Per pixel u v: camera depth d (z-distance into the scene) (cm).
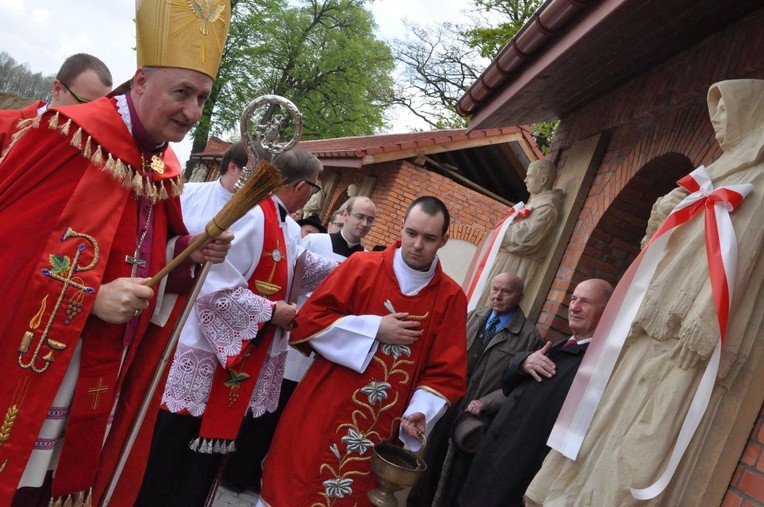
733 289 299
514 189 1634
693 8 433
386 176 1562
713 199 313
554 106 730
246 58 3528
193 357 372
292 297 417
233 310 371
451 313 385
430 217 371
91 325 251
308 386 378
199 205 395
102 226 245
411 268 380
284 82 3638
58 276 236
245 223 383
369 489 369
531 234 632
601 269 590
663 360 317
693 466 306
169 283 284
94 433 258
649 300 322
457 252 1523
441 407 368
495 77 686
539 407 413
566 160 693
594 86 629
